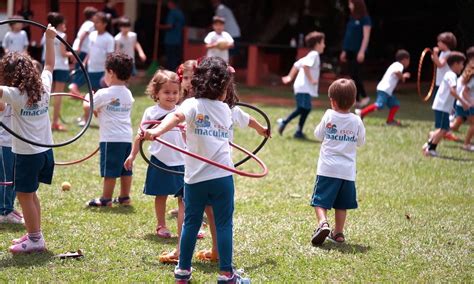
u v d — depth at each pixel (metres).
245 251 5.75
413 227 6.65
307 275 5.21
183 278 4.85
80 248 5.66
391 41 23.42
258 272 5.24
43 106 5.42
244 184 8.40
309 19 23.83
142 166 9.23
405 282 5.11
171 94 6.08
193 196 4.84
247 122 5.50
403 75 13.02
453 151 10.94
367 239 6.21
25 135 5.31
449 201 7.80
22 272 5.04
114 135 6.98
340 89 6.04
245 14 23.77
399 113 14.86
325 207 6.00
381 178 8.90
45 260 5.32
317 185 6.08
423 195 8.05
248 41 23.77
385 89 12.88
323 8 23.84
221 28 14.46
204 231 6.35
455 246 6.07
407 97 18.25
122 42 13.79
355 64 14.45
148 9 22.52
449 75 10.31
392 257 5.70
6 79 5.27
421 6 22.58
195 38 21.36
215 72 4.84
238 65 21.75
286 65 22.97
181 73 6.12
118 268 5.23
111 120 7.00
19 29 14.05
